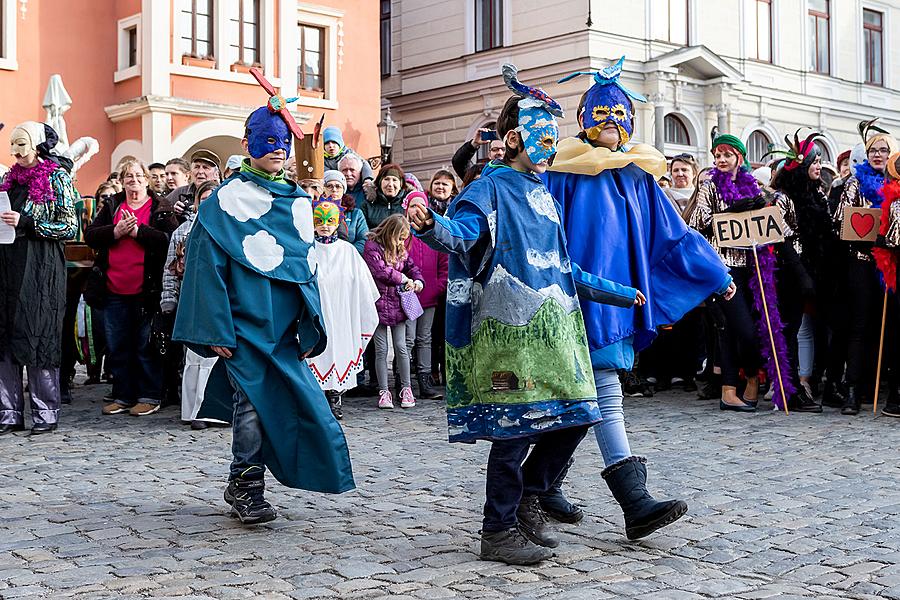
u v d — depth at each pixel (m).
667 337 9.60
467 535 4.62
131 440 7.31
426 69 25.92
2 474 6.09
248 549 4.37
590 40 22.92
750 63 25.75
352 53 21.62
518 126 4.25
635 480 4.43
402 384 8.91
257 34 19.78
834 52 27.69
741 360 8.55
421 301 9.28
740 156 8.38
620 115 4.64
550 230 4.22
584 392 4.13
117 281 8.51
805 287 8.34
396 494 5.50
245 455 4.79
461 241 4.04
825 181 9.92
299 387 4.79
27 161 7.50
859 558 4.28
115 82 19.19
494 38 24.77
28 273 7.42
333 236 8.20
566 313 4.20
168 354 8.70
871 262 8.21
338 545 4.45
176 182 9.68
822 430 7.53
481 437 4.15
